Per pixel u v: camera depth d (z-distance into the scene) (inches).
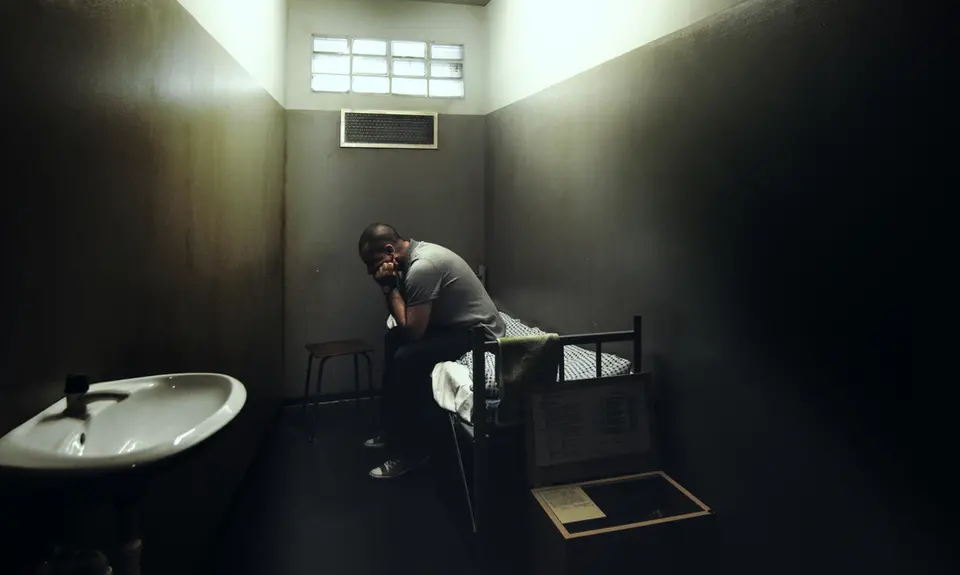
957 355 43.4
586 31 100.9
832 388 54.2
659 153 80.9
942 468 44.8
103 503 38.4
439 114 153.5
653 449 77.3
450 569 76.3
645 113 84.0
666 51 78.7
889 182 48.1
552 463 73.5
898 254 47.6
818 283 55.3
